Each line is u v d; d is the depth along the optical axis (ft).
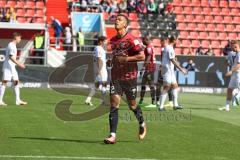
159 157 97.35
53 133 123.13
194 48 386.73
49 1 384.27
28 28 334.24
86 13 371.15
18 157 92.99
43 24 335.67
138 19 387.34
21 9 379.76
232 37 399.03
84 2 382.63
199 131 133.59
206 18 403.95
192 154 101.71
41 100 209.15
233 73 188.96
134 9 390.42
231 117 169.89
